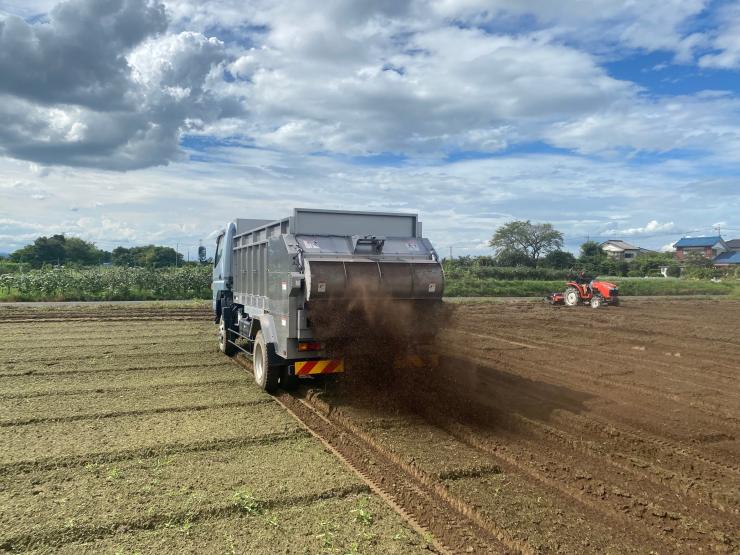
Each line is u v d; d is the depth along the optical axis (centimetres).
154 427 668
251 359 1162
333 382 859
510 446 614
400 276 793
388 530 415
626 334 1700
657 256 7900
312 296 746
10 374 985
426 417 722
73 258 5856
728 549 403
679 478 532
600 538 412
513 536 409
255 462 551
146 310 2364
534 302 3109
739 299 3569
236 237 1182
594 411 774
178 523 421
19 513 431
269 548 386
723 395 892
